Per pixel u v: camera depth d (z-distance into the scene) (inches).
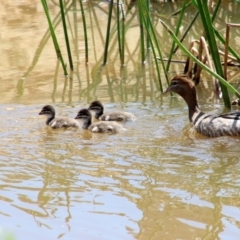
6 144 515.2
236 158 476.4
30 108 610.2
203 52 708.0
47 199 411.2
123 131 543.5
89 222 378.6
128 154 489.4
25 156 488.1
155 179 439.8
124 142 516.4
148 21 638.5
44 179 444.1
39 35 868.6
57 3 1024.2
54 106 617.3
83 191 422.9
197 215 384.5
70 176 447.8
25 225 375.6
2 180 443.2
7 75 723.4
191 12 961.5
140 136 530.0
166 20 934.4
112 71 738.2
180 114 586.2
